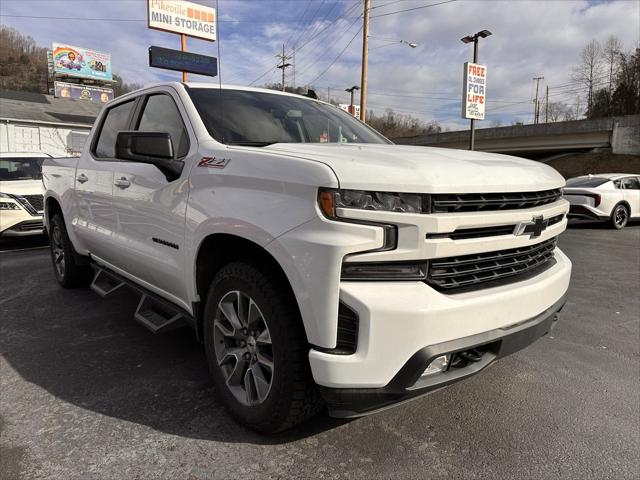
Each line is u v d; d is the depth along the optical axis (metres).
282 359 2.25
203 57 18.19
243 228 2.32
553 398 3.01
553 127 48.19
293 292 2.19
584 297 5.50
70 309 4.65
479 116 29.67
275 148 2.55
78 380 3.16
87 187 4.23
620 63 66.94
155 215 3.12
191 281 2.81
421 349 2.05
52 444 2.45
